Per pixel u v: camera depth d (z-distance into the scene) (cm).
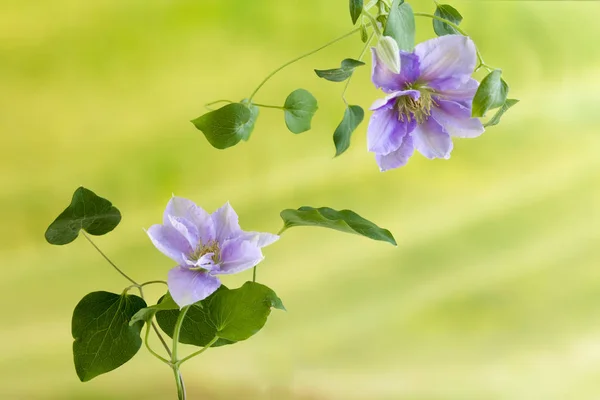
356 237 215
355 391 215
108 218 197
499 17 215
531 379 217
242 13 212
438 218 216
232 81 212
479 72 214
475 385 217
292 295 214
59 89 211
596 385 218
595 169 217
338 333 215
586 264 217
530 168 216
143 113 212
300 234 214
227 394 214
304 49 213
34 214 211
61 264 212
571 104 216
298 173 214
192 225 192
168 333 198
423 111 190
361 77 214
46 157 211
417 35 213
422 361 216
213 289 190
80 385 213
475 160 216
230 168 213
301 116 199
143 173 212
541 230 217
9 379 212
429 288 216
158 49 212
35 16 210
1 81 210
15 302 212
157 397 213
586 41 216
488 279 216
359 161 215
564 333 217
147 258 213
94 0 211
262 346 214
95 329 196
